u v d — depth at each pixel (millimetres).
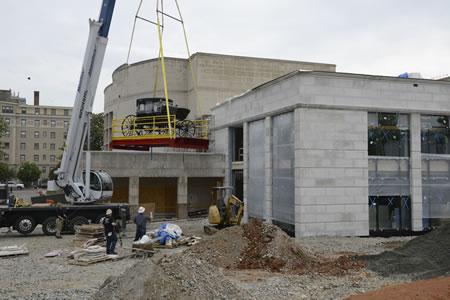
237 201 22750
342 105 22156
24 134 121500
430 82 23781
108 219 16172
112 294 9445
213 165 31516
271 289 11445
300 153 21453
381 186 22969
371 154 22875
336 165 21938
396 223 23047
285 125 23500
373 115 23078
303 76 21672
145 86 44531
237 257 14891
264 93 25484
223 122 32031
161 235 18734
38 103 127000
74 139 22922
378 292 10398
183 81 44188
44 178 122188
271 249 14898
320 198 21547
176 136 30609
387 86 23016
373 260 14992
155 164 30172
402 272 13469
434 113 23891
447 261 13867
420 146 23625
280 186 23922
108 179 24469
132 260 15750
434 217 23766
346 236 21781
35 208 22109
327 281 12406
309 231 21281
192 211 33875
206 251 15289
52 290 11336
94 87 22516
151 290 9336
